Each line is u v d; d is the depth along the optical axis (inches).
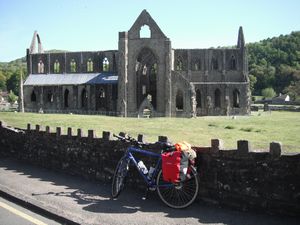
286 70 7096.5
